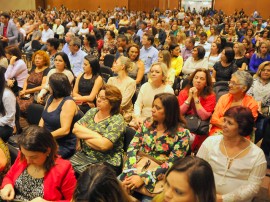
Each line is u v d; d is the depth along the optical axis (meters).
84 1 24.75
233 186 2.16
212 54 6.20
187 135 2.49
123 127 2.77
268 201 2.86
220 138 2.27
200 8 23.78
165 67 3.64
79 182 1.41
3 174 2.34
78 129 2.76
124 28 11.16
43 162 2.04
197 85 3.28
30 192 2.07
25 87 4.59
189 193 1.40
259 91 3.88
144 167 2.43
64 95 3.02
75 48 5.58
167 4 24.50
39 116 3.35
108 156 2.74
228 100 3.16
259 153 2.14
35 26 11.08
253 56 5.91
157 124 2.57
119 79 4.11
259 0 22.08
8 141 3.14
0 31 7.36
